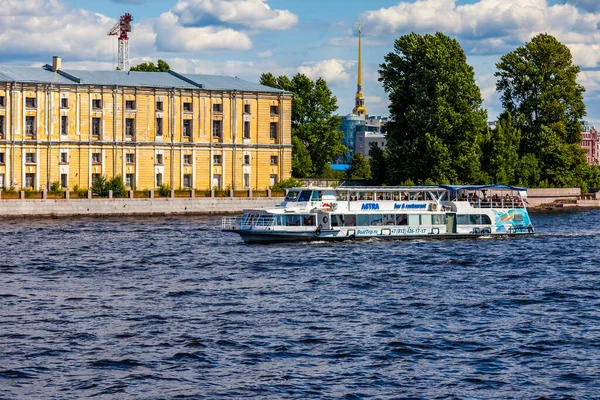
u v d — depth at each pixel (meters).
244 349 64.38
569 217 191.12
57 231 139.00
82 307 77.12
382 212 125.06
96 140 189.88
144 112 194.50
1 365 60.47
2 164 181.50
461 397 55.84
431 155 191.25
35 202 165.75
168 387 57.00
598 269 101.56
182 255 110.38
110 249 116.31
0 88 180.50
